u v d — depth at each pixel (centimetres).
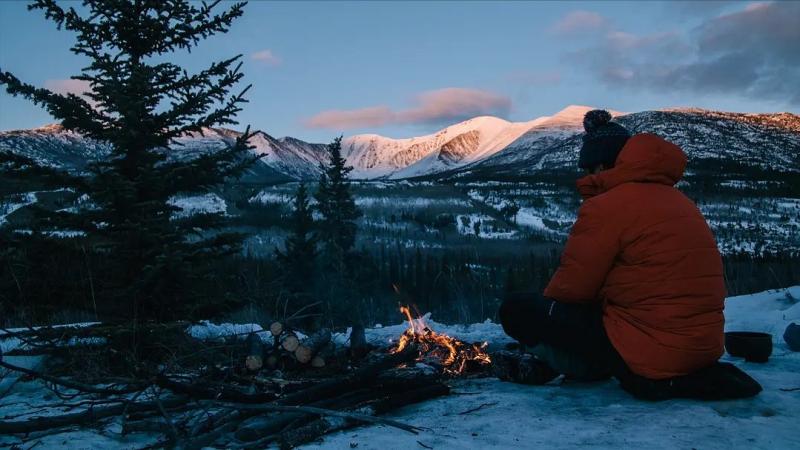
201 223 525
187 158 528
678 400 308
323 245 2931
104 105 497
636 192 310
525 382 373
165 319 489
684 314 299
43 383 379
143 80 471
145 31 505
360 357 453
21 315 478
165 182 491
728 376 303
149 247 477
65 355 414
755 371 380
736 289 811
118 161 489
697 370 310
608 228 306
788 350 470
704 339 299
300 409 278
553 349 356
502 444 252
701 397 306
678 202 311
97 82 471
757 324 572
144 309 488
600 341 327
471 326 689
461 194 18375
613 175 320
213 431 275
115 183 445
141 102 464
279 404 307
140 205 465
